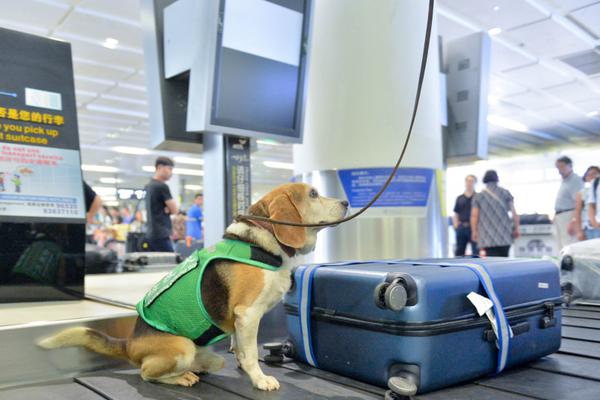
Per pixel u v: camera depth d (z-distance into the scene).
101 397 1.43
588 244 2.78
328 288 1.63
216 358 1.67
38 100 2.30
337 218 1.75
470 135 4.23
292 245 1.56
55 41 2.39
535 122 12.76
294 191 1.67
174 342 1.51
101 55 7.86
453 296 1.43
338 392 1.42
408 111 2.89
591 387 1.38
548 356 1.78
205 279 1.55
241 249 1.57
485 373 1.51
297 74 2.66
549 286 1.78
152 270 4.19
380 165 2.83
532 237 10.26
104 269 4.09
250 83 2.46
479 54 4.18
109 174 19.55
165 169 5.46
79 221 2.36
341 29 2.95
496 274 1.58
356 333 1.52
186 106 2.71
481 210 6.09
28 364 1.62
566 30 7.22
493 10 6.53
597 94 10.43
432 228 2.92
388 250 2.80
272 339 2.24
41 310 1.99
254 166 18.44
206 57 2.29
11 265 2.17
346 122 2.90
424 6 3.05
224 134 2.50
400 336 1.38
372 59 2.88
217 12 2.26
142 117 11.60
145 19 2.76
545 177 17.28
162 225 5.37
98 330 1.79
